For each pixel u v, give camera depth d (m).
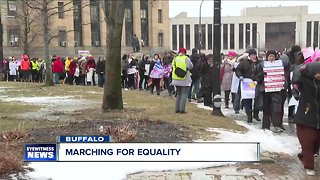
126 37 68.50
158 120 10.15
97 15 65.12
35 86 22.33
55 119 10.85
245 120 11.98
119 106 12.34
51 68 24.31
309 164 6.78
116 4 11.70
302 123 6.84
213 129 9.71
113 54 12.05
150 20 71.81
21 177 6.11
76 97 16.89
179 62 12.05
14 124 9.90
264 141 8.84
